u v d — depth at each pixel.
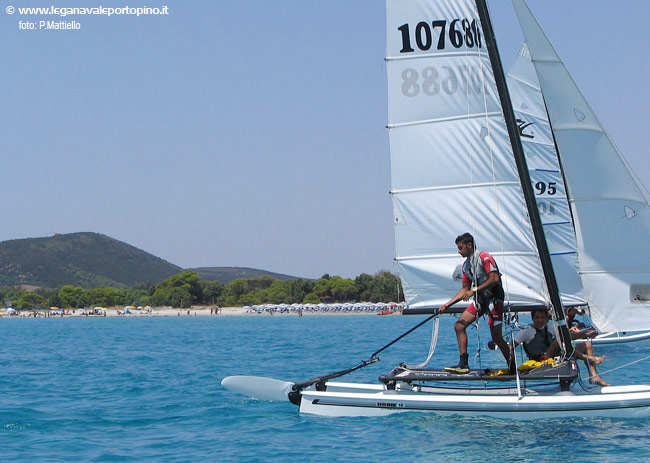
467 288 22.05
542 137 45.94
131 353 58.34
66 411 26.27
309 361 46.16
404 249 23.58
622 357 42.88
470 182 23.06
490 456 18.27
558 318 22.67
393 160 23.66
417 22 23.45
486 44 22.86
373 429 21.25
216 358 50.59
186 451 19.66
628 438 19.69
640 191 40.94
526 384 23.33
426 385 23.83
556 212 45.09
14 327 159.38
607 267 41.47
